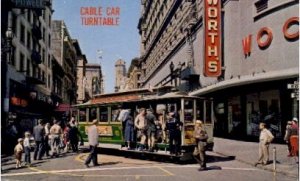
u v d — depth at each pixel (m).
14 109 31.28
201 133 14.05
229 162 16.48
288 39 22.19
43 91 47.28
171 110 16.22
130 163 16.02
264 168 14.48
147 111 16.86
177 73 43.31
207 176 12.49
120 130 18.38
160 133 16.58
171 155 15.48
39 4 30.83
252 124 28.03
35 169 14.31
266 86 25.92
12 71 30.84
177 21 45.56
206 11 28.31
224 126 32.97
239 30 27.12
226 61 28.47
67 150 21.64
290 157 17.12
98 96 20.52
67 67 75.38
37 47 43.97
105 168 14.42
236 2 27.67
